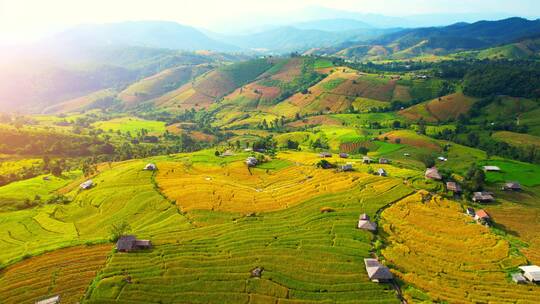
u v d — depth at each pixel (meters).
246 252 97.00
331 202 127.88
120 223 118.31
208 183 148.12
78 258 92.94
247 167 172.50
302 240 103.56
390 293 83.81
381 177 148.25
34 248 102.31
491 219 121.56
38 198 153.62
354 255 97.00
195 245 99.81
